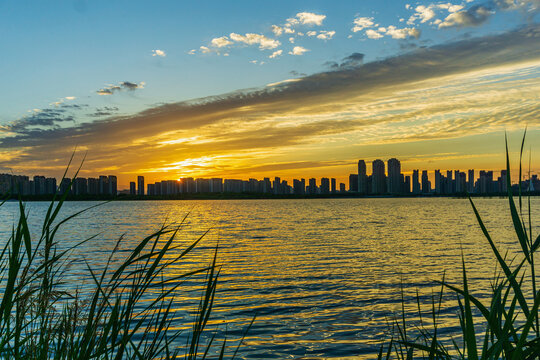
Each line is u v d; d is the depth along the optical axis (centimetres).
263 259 2320
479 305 155
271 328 1054
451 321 1085
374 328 1059
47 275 178
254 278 1738
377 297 1394
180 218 7706
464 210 10675
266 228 4903
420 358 800
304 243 3234
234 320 1106
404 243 3209
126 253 2338
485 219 6519
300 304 1298
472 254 2495
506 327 147
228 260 2264
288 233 4191
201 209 13075
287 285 1593
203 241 3372
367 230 4547
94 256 2188
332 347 928
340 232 4294
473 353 135
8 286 165
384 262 2214
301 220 6631
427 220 6431
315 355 884
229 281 1669
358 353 892
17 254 166
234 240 3481
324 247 2958
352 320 1129
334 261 2259
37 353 188
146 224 5816
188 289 1376
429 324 1068
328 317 1158
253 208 13988
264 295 1415
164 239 3494
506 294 155
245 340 958
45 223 172
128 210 13062
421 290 1500
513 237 3612
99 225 5628
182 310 1123
